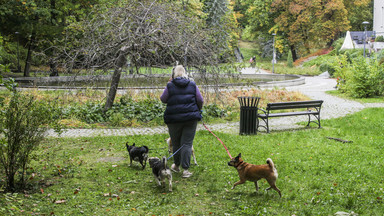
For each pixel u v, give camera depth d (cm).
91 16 1316
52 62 1250
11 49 3450
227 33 1320
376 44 4541
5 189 518
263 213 453
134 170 664
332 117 1350
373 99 1855
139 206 485
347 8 6041
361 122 1205
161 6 1252
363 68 1966
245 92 1748
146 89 1431
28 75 2919
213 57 1257
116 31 1195
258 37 6744
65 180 594
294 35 5684
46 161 696
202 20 1300
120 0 1287
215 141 907
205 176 625
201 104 623
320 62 4666
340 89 2195
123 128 1143
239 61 1346
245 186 573
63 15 2922
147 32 1184
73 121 1174
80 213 454
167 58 1241
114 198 517
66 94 1286
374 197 511
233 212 466
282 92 1811
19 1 2827
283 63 5528
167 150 814
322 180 597
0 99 511
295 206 478
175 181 602
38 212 448
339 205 484
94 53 1181
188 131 619
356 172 636
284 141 921
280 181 586
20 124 520
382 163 698
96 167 679
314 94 2117
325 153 783
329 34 5797
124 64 1264
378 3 5744
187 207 484
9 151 517
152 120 1239
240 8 7606
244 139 945
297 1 5581
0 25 2919
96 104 1350
